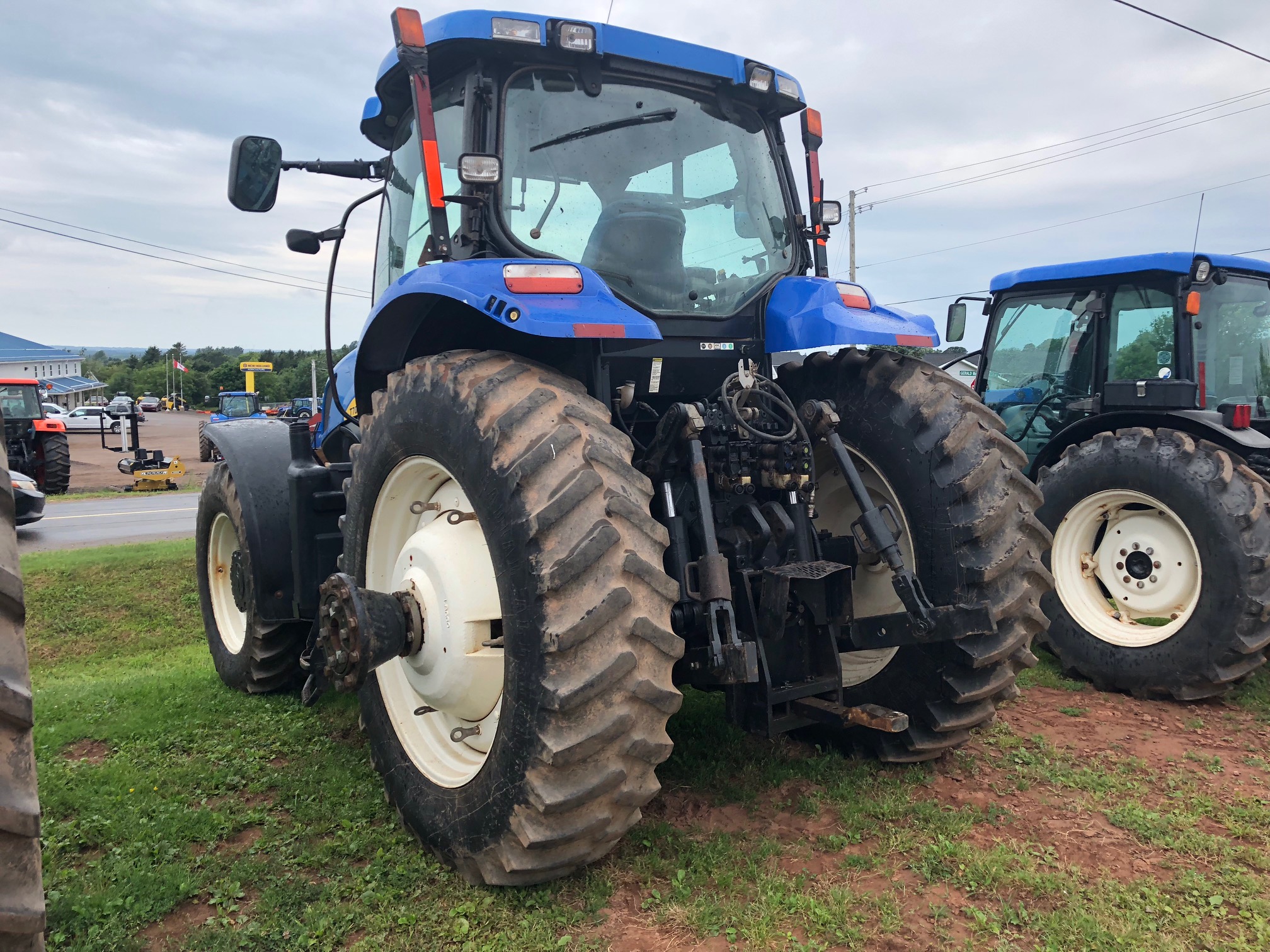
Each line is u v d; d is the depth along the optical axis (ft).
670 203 10.69
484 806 7.80
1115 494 15.47
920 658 10.45
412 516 9.96
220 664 15.21
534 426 7.76
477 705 8.72
